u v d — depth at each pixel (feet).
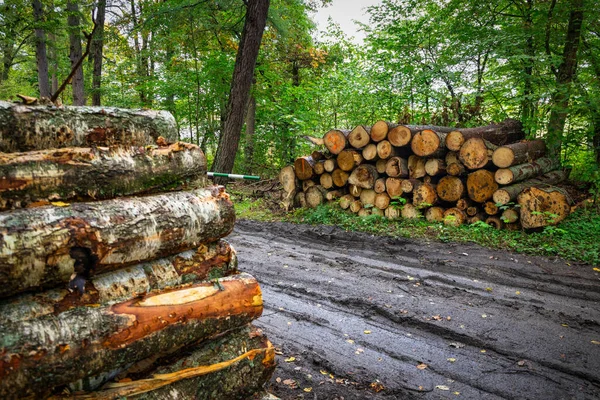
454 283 16.22
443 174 24.47
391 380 10.05
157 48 47.34
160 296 6.59
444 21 34.81
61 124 6.66
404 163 24.94
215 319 7.18
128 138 7.55
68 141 6.72
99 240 5.97
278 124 50.14
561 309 13.83
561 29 29.09
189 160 8.01
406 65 37.22
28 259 5.30
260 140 51.47
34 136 6.36
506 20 31.42
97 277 6.26
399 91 38.91
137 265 6.86
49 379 5.18
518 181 22.77
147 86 48.29
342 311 14.14
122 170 6.89
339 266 18.63
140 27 42.39
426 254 19.36
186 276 7.41
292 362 10.84
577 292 15.11
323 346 11.69
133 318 6.07
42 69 35.76
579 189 27.04
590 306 14.05
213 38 47.67
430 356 11.18
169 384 6.55
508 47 27.45
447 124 32.60
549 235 20.65
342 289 15.88
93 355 5.57
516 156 21.89
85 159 6.50
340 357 11.10
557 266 17.33
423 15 37.37
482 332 12.33
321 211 26.63
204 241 7.84
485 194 22.48
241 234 24.70
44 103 6.66
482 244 20.12
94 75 45.47
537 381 10.00
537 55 26.53
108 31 43.68
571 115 26.43
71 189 6.28
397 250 20.17
